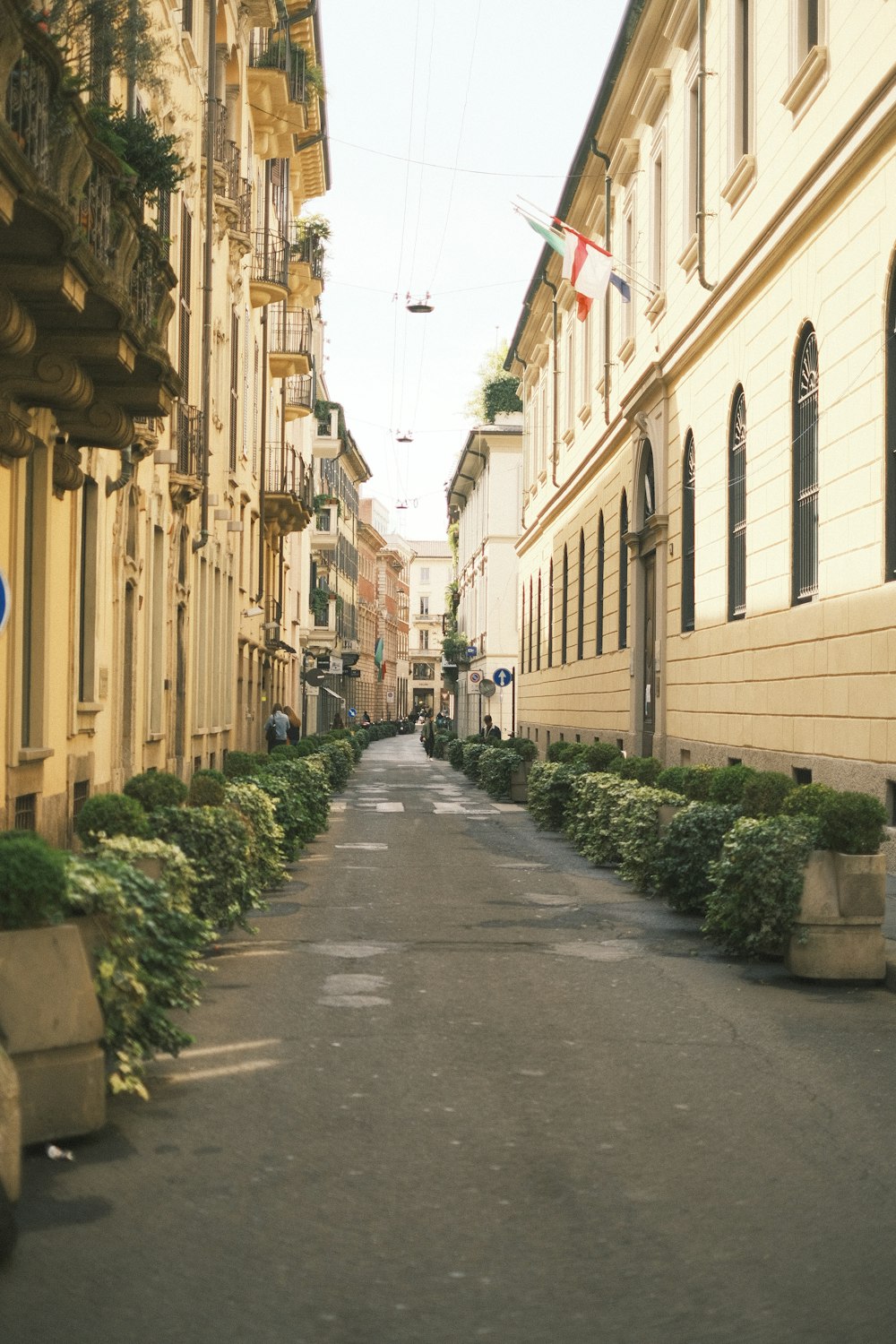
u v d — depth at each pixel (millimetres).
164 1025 6465
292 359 38000
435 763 55812
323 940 11109
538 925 12055
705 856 11828
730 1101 6453
